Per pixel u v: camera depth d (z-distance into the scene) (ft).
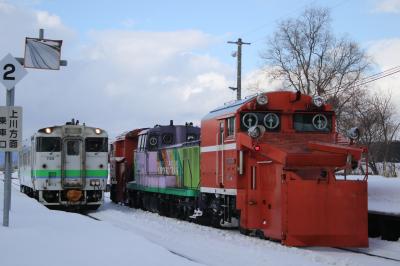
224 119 51.21
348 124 141.18
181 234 50.67
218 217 54.29
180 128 78.28
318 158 41.68
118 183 101.35
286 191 41.09
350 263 35.70
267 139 46.73
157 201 76.64
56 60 51.06
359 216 41.63
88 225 47.21
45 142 75.61
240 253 38.50
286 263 34.50
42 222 48.08
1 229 40.57
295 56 149.59
